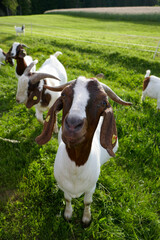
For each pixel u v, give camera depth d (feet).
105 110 2.08
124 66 11.76
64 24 31.42
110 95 2.60
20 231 3.41
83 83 2.01
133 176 4.44
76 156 2.32
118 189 4.08
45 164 4.49
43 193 3.92
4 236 3.27
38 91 4.60
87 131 1.98
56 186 4.04
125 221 3.57
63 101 2.05
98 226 3.42
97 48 14.05
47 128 2.35
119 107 6.63
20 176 4.23
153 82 6.91
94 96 1.95
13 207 3.73
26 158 4.60
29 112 6.35
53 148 5.01
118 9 52.11
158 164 4.72
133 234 3.38
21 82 4.46
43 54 12.78
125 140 5.23
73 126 1.76
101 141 2.12
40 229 3.37
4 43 14.46
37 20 34.42
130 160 4.80
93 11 49.37
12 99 6.93
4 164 4.47
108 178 4.23
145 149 5.00
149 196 3.96
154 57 12.57
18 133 5.44
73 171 2.50
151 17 40.27
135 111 6.66
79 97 1.91
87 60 12.01
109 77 10.14
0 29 20.57
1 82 7.96
